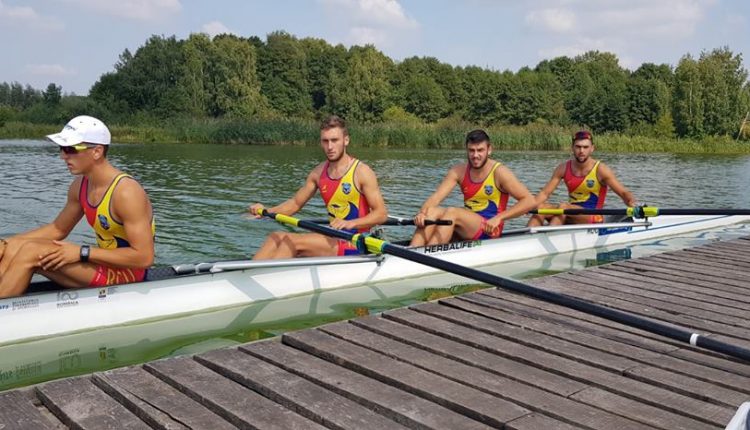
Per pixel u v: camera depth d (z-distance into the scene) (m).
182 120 46.19
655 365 4.05
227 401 3.43
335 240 6.47
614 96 63.12
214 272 5.61
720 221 11.76
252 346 4.34
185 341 4.99
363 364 3.98
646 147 46.41
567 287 6.22
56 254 4.67
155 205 12.07
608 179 9.15
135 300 5.25
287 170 20.09
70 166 4.58
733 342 4.66
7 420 3.17
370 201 6.45
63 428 3.19
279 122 40.84
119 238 4.90
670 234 10.78
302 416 3.30
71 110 55.00
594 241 9.47
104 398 3.46
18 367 4.39
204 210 11.55
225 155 27.75
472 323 4.88
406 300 6.31
